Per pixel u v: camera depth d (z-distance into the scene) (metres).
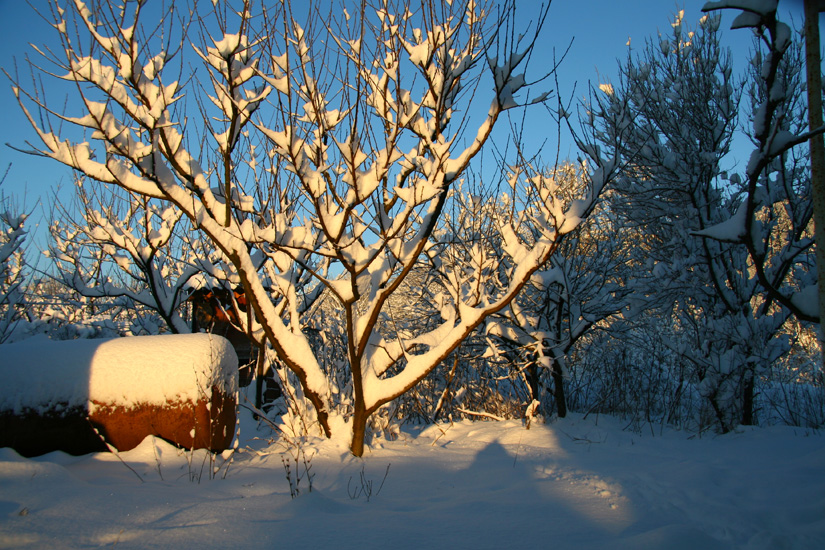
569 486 4.00
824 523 3.03
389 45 4.75
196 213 4.70
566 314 8.11
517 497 3.71
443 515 3.21
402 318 9.74
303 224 5.96
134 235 8.49
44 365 4.55
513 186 5.01
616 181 8.44
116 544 2.46
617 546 2.66
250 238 4.64
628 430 7.11
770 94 4.04
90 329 9.45
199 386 4.68
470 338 8.38
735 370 6.95
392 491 3.94
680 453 5.63
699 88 8.15
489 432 6.80
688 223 7.94
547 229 4.80
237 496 3.51
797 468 4.41
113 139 4.13
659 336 8.09
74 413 4.49
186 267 8.61
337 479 4.20
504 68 4.39
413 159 4.78
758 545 2.78
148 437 4.60
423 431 7.17
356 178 4.43
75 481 3.44
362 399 5.00
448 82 4.74
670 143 8.33
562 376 7.83
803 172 7.46
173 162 4.42
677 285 7.78
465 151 4.62
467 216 7.05
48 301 11.34
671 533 2.75
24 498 3.01
